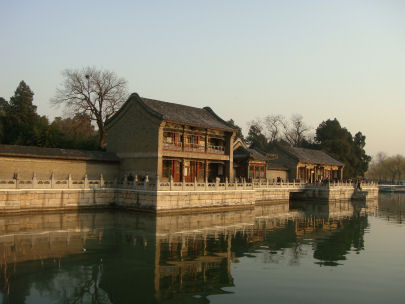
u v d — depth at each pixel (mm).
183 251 25062
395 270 21922
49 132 57594
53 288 17578
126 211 41844
